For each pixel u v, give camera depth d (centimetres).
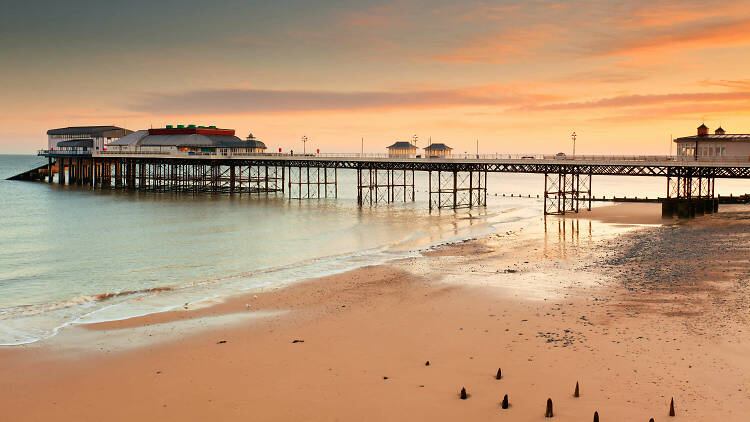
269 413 1706
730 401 1667
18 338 2461
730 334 2242
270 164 11069
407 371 1983
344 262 4253
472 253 4494
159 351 2262
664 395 1719
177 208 8762
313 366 2061
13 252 4922
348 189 15388
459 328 2456
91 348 2309
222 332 2502
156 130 13162
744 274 3334
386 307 2862
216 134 13512
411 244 5128
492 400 1730
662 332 2289
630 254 4147
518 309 2731
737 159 6831
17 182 15275
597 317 2539
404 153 11656
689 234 5109
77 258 4625
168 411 1741
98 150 13412
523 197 11575
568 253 4334
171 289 3431
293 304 2977
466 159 8562
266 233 6019
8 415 1736
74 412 1752
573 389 1784
